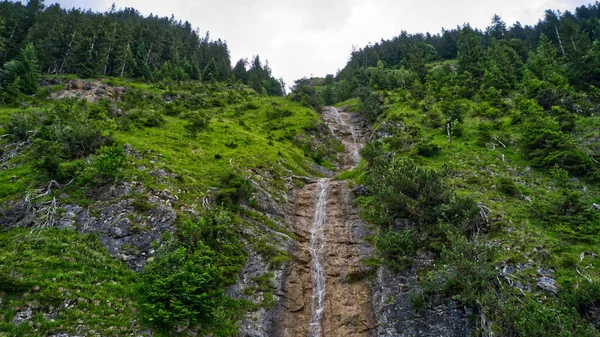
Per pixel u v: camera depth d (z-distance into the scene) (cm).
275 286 2147
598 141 2933
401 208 2481
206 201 2494
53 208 2116
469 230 2231
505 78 5072
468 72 5538
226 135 3919
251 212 2633
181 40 9800
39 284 1630
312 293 2228
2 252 1777
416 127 4191
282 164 3594
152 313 1680
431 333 1834
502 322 1617
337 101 7881
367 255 2416
